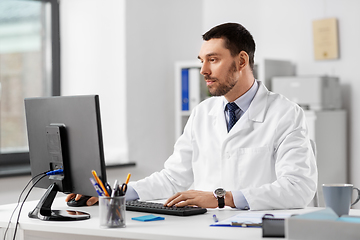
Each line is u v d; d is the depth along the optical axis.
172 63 3.73
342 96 3.41
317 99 3.16
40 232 1.45
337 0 3.40
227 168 1.82
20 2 3.47
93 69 3.54
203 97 3.57
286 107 1.82
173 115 3.74
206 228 1.28
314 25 3.47
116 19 3.46
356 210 1.51
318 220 1.10
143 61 3.56
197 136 1.96
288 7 3.62
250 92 1.86
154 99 3.63
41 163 1.61
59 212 1.55
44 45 3.61
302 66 3.57
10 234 1.48
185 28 3.82
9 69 3.44
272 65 3.38
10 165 3.35
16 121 3.47
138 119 3.53
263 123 1.81
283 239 1.14
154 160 3.63
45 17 3.60
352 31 3.35
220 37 1.75
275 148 1.77
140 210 1.57
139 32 3.52
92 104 1.41
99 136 1.41
